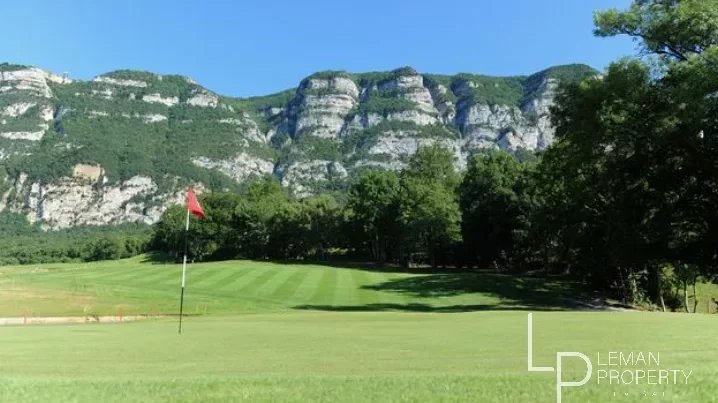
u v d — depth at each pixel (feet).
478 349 44.42
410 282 191.11
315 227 321.52
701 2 95.71
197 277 211.00
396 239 295.07
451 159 332.60
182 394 26.58
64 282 198.70
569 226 164.86
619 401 23.84
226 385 28.71
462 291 172.86
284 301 155.02
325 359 40.55
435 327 65.16
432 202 256.11
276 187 396.16
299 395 25.88
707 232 115.03
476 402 23.97
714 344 43.01
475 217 266.36
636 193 117.91
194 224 347.36
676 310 157.89
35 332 72.79
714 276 136.98
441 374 31.45
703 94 90.38
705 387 26.45
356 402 24.29
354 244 328.90
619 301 161.07
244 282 195.21
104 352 47.80
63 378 32.71
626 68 105.40
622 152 116.78
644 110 106.63
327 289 178.50
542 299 161.38
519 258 258.16
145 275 221.46
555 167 145.38
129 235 529.45
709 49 89.45
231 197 368.48
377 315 94.22
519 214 241.96
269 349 47.62
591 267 163.22
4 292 165.99
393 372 33.12
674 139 106.22
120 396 26.35
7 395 26.78
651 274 160.35
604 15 106.32
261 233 331.98
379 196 290.35
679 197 114.62
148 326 80.84
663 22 101.04
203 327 75.10
